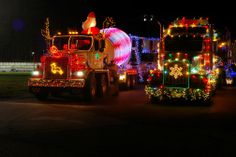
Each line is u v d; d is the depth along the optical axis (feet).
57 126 35.45
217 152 26.12
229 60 91.56
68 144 28.12
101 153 25.61
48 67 56.44
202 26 58.34
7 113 43.65
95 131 33.24
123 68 76.38
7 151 25.88
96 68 61.82
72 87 55.57
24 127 34.83
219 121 39.17
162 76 54.08
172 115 43.24
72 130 33.58
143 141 29.37
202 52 56.80
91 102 56.13
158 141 29.40
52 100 58.49
